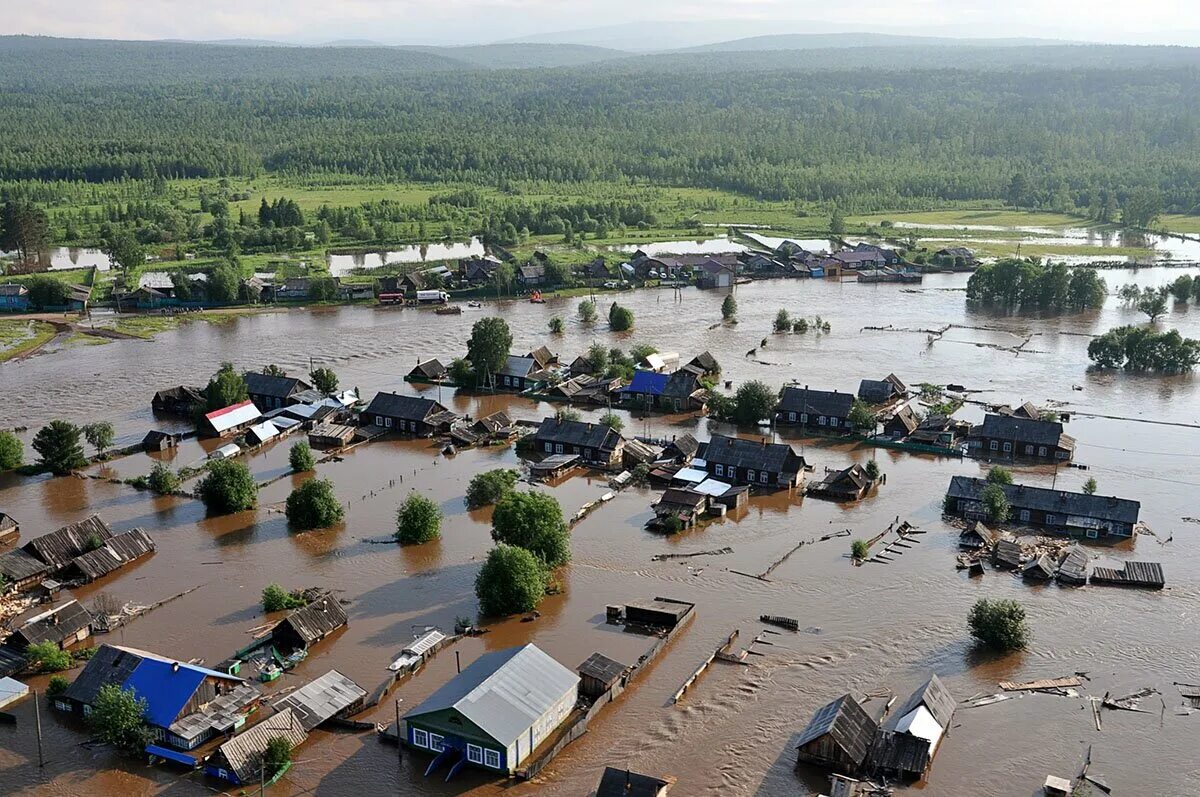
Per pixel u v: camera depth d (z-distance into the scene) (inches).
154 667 3316.9
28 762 3083.2
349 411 6584.6
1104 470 5575.8
